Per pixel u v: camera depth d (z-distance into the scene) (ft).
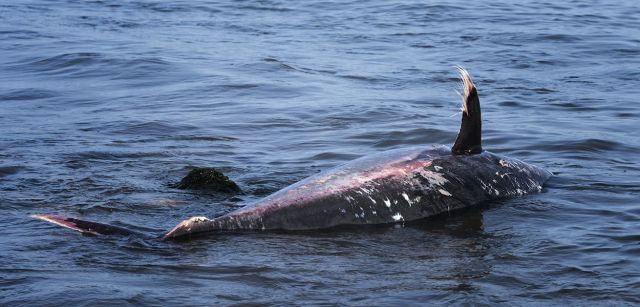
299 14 326.85
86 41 265.13
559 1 355.36
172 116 171.73
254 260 93.61
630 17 316.40
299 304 82.23
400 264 93.56
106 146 145.07
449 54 248.32
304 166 134.82
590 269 90.94
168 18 316.19
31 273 88.02
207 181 120.06
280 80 210.38
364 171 111.86
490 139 153.48
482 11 328.29
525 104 186.60
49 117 170.60
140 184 122.01
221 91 197.26
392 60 240.32
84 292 83.41
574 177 127.75
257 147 148.05
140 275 88.63
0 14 318.04
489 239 101.86
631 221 107.14
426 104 187.52
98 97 191.83
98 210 109.50
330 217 105.60
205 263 92.27
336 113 175.22
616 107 182.70
